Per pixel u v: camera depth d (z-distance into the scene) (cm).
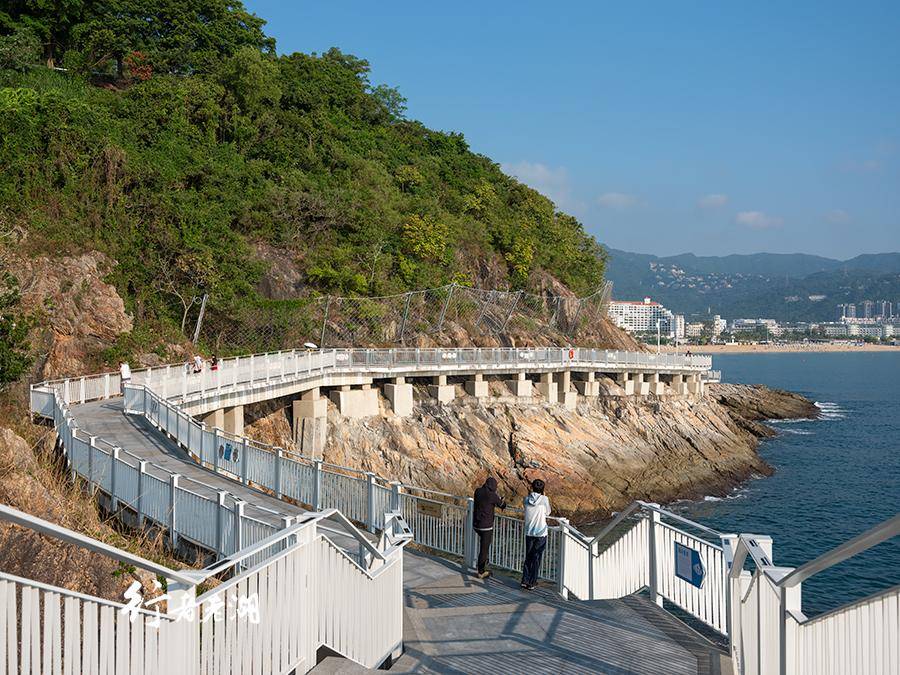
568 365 5622
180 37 7444
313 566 791
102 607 550
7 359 3069
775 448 6344
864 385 13988
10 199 4344
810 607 2864
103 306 4256
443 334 6338
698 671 885
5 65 6041
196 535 1459
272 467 2028
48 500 1263
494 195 8938
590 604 1175
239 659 673
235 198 5969
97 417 2900
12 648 482
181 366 3706
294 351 4159
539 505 1275
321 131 7606
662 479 4803
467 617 1121
